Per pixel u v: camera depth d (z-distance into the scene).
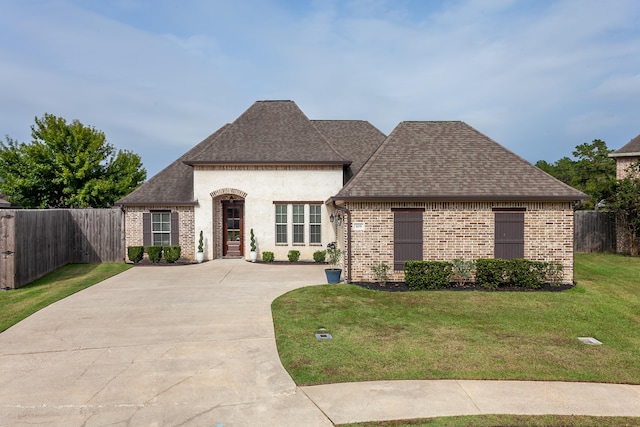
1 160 26.22
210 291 11.95
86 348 7.30
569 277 12.92
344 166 19.05
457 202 12.97
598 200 22.19
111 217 18.58
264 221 18.34
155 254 17.64
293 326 8.48
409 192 12.89
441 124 16.09
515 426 4.76
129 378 6.05
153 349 7.24
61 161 25.31
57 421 4.84
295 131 19.58
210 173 18.30
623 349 7.32
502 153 14.69
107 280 13.84
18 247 12.58
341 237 15.05
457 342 7.56
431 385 5.80
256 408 5.15
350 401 5.33
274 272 15.34
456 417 4.93
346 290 11.78
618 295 11.38
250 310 9.80
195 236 18.38
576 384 5.89
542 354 7.02
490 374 6.16
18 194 25.80
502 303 10.43
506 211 13.01
